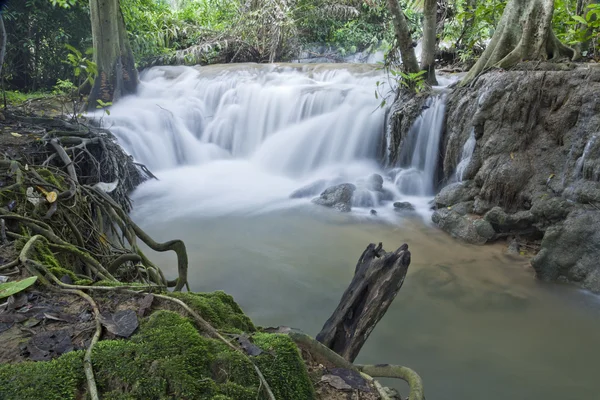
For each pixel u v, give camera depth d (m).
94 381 1.34
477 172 6.89
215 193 8.17
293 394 1.45
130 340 1.54
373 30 17.73
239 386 1.36
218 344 1.54
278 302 4.47
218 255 5.53
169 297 1.81
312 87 10.66
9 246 2.44
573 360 3.69
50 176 3.87
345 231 6.51
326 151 9.78
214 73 12.82
